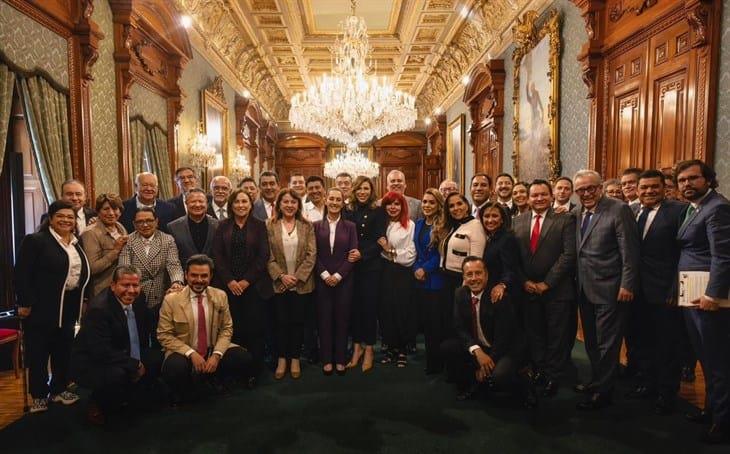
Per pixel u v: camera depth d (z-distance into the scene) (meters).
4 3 3.53
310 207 4.96
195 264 3.46
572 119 5.47
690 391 3.53
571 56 5.48
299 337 4.02
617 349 3.24
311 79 13.68
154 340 3.83
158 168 6.33
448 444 2.80
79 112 4.44
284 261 4.03
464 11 8.48
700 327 2.80
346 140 9.27
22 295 3.21
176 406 3.36
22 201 4.43
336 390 3.67
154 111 6.28
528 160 6.68
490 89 8.48
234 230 4.00
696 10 3.36
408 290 4.27
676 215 3.13
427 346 4.04
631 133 4.48
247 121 11.84
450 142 12.60
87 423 3.12
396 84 14.58
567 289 3.50
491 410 3.27
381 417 3.18
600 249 3.26
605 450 2.72
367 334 4.20
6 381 3.94
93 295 3.69
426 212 4.17
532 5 6.57
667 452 2.68
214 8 8.06
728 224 2.67
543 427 3.01
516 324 3.38
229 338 3.62
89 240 3.66
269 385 3.78
